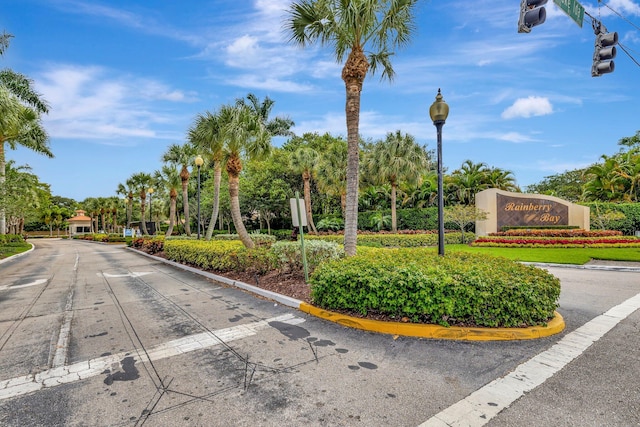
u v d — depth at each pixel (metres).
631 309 5.63
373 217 27.17
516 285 4.41
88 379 3.43
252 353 4.02
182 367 3.67
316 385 3.19
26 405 2.95
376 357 3.81
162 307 6.39
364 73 7.80
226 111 11.39
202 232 42.50
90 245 35.09
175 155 24.05
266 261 8.33
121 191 40.03
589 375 3.27
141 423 2.66
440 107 6.33
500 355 3.79
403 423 2.58
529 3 5.07
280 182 28.94
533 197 23.20
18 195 24.83
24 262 17.06
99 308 6.41
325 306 5.56
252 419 2.68
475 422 2.57
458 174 29.88
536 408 2.74
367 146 32.31
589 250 15.30
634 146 35.69
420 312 4.55
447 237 21.14
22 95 18.91
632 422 2.54
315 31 8.20
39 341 4.60
